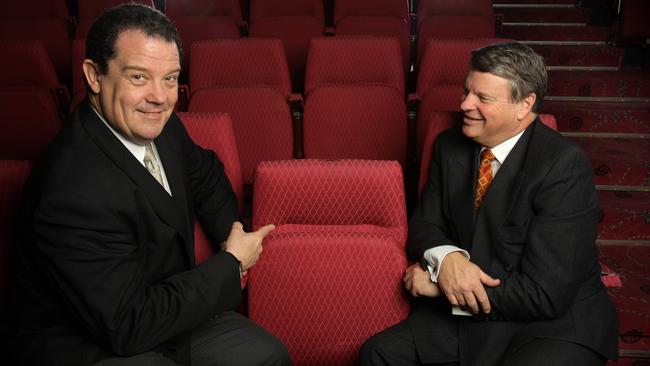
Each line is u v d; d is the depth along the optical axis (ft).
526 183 4.50
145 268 4.16
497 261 4.66
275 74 8.29
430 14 12.30
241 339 4.55
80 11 12.40
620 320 6.08
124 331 3.70
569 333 4.37
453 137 5.14
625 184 8.55
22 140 7.86
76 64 8.55
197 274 4.04
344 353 4.85
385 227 4.81
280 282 4.63
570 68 12.38
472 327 4.60
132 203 3.88
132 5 3.78
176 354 4.22
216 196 5.12
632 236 7.73
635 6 12.18
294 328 4.77
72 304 3.72
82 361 3.89
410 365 4.68
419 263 4.75
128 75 3.68
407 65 11.85
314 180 4.66
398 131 7.97
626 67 12.30
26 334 4.03
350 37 8.31
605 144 9.41
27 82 7.95
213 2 12.41
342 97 7.84
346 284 4.64
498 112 4.46
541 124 4.72
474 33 11.48
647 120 9.69
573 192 4.38
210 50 8.20
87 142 3.87
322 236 4.56
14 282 4.06
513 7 13.82
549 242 4.35
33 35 11.51
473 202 4.87
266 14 12.34
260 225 4.81
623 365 6.03
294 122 8.12
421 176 5.56
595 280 4.69
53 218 3.62
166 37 3.72
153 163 4.45
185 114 5.51
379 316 4.75
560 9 13.62
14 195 4.49
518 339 4.44
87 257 3.65
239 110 7.89
